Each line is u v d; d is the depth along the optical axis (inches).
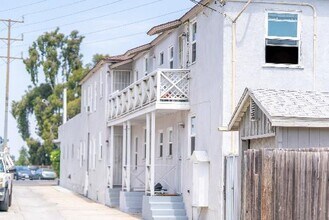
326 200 452.4
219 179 805.2
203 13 893.2
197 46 923.4
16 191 1728.6
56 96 3068.4
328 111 609.6
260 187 541.3
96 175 1476.4
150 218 948.0
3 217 966.4
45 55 3161.9
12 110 3230.8
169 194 998.4
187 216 937.5
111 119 1326.3
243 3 814.5
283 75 813.9
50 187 2044.8
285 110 601.6
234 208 733.3
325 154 457.7
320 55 823.1
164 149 1107.3
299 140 606.5
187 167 951.0
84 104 1712.6
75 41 3169.3
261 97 637.3
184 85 956.6
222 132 799.7
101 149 1430.9
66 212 1099.3
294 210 490.0
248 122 679.1
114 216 1034.7
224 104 802.2
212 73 848.9
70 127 1982.0
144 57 1270.9
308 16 824.9
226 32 808.9
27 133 3228.3
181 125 992.2
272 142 637.3
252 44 813.2
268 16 820.0
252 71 810.2
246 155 573.6
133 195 1130.7
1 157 1111.6
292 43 822.5
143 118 1119.6
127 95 1155.9
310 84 817.5
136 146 1328.7
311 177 472.4
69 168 1967.3
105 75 1395.2
